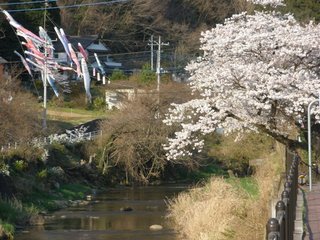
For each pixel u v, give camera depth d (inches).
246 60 986.1
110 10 3644.2
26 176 1585.9
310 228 595.2
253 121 978.1
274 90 940.6
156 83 2456.9
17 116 1657.2
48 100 2805.1
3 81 1936.5
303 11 1667.1
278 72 945.5
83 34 3570.4
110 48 3622.0
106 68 3444.9
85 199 1695.4
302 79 922.1
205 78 1015.6
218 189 1094.4
